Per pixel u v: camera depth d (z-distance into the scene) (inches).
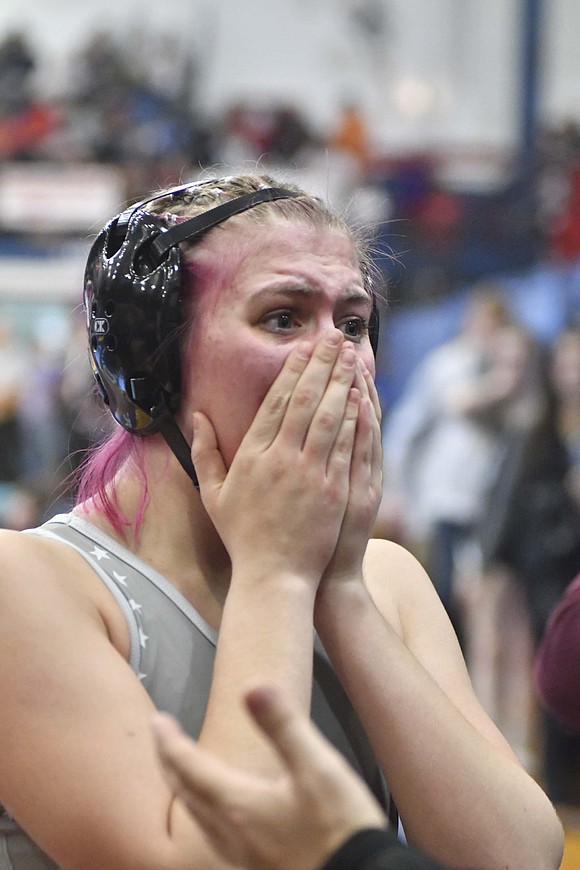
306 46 737.0
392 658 105.0
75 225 620.7
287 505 101.8
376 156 713.0
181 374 108.0
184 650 103.2
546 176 705.0
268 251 106.6
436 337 617.3
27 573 98.0
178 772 72.4
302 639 97.3
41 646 94.8
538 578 421.4
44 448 474.6
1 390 478.9
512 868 100.5
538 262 679.7
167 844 87.0
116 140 693.9
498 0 731.4
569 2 730.2
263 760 88.1
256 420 104.3
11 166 681.6
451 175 708.0
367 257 121.3
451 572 490.0
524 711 425.4
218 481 105.0
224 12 727.1
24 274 493.0
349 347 105.9
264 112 717.3
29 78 705.0
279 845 71.3
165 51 719.7
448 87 733.9
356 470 106.3
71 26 717.3
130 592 104.0
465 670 122.3
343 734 109.7
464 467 497.7
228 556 111.7
